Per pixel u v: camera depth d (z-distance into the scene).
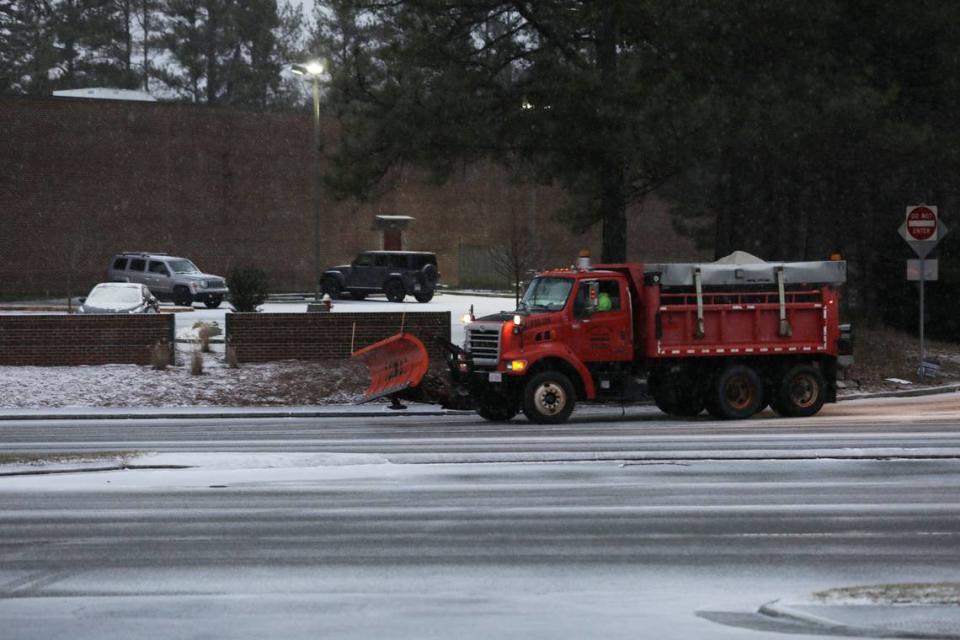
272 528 24.81
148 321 63.78
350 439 41.38
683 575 20.42
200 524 25.30
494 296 123.62
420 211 143.88
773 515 25.97
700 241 109.00
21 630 16.66
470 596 18.89
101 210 126.38
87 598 18.84
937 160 67.44
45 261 124.12
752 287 48.69
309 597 18.84
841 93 60.25
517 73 62.91
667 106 57.75
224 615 17.56
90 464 33.53
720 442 39.19
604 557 21.91
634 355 48.22
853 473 32.06
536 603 18.31
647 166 61.62
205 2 189.62
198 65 189.38
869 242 78.31
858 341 68.50
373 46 63.06
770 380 49.16
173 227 129.88
